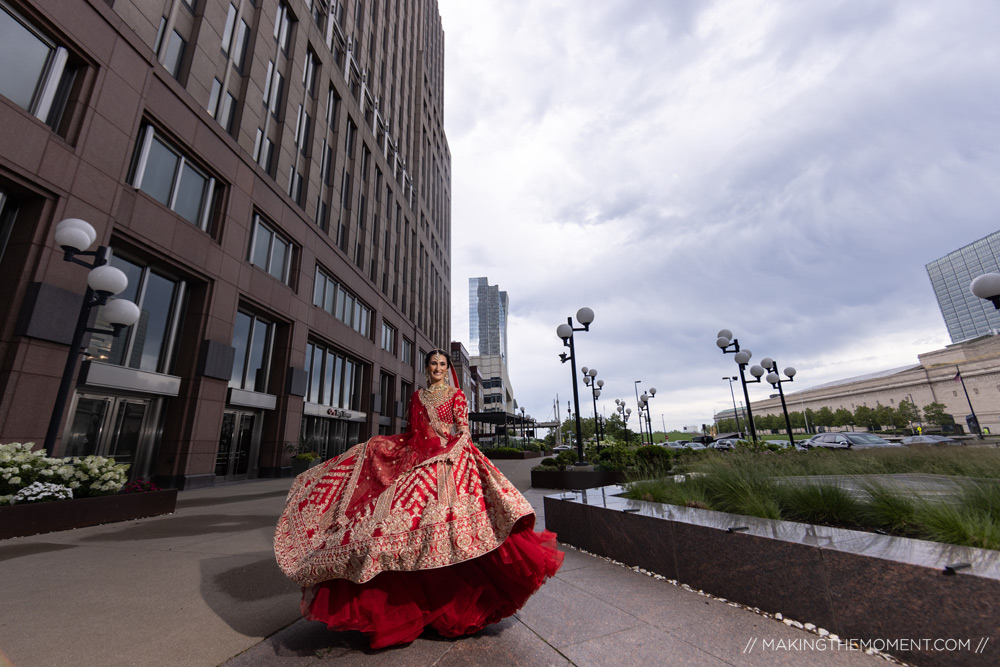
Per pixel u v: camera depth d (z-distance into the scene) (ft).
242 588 11.27
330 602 7.57
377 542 7.17
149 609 9.79
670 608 10.13
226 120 46.52
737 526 11.21
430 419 9.04
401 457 9.07
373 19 99.86
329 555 7.22
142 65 34.81
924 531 10.14
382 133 101.65
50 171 27.48
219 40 45.11
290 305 55.42
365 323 84.89
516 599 8.41
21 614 9.52
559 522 17.98
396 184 110.22
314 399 65.46
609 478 35.27
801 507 13.10
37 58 28.58
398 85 118.32
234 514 24.34
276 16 56.59
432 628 8.76
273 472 51.55
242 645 8.01
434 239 155.02
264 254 52.70
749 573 10.20
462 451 8.61
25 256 26.48
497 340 492.95
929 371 248.32
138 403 36.78
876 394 278.05
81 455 31.86
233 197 45.42
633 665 7.33
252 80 49.98
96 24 31.24
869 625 7.98
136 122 34.04
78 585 11.53
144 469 36.94
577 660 7.48
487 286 510.17
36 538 17.94
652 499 17.12
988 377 220.23
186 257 38.83
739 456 23.58
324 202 70.23
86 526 20.48
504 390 364.79
